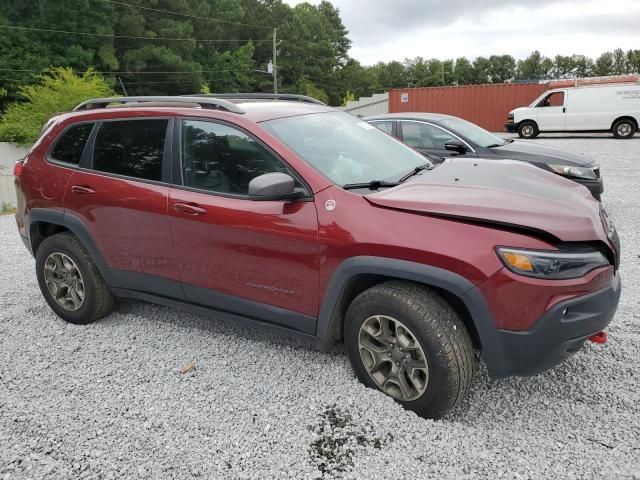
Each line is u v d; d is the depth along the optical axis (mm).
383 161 3551
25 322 4301
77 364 3578
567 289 2531
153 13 56062
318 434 2764
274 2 81688
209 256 3367
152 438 2779
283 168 3129
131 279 3824
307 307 3096
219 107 3490
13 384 3352
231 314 3477
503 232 2592
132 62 52000
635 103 19234
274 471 2520
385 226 2771
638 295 4426
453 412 2939
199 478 2494
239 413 2969
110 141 3836
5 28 41469
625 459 2508
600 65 112625
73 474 2553
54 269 4203
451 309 2760
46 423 2936
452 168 3525
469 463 2523
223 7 70375
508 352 2621
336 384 3174
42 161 4152
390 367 2975
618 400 2975
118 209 3684
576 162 6684
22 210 4324
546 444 2643
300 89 80438
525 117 21031
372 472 2484
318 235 2932
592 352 3494
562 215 2693
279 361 3506
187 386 3258
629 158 14062
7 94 40031
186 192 3428
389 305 2787
